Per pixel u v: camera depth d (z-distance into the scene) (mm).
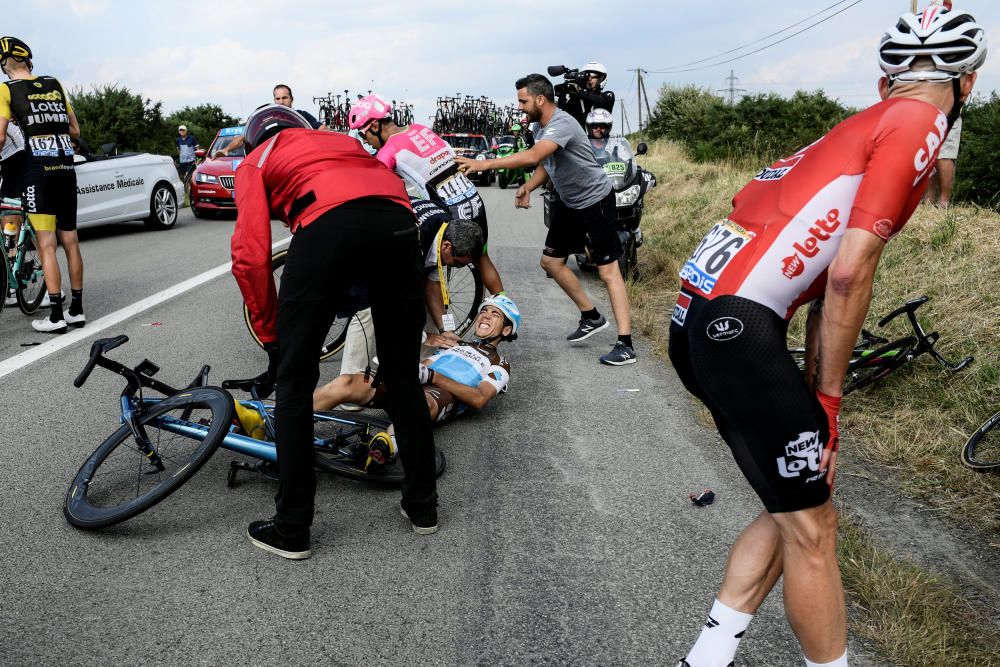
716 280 1916
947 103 1820
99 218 10984
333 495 3359
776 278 1857
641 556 2885
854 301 1753
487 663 2275
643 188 8016
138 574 2697
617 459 3764
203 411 3939
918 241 6180
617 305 5352
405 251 2867
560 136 5043
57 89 5730
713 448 3914
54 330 5859
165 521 3068
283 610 2512
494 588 2662
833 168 1830
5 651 2273
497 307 4363
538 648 2350
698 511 3246
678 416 4355
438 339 4320
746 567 1989
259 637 2371
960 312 4914
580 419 4293
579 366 5285
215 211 14094
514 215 15227
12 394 4477
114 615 2463
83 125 21266
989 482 3396
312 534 3012
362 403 3947
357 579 2703
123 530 2994
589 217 5273
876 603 2531
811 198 1839
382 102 4789
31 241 6391
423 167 4773
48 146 5594
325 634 2395
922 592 2596
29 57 5691
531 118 5324
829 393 1833
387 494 3377
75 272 5922
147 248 10180
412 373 2967
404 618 2484
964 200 9039
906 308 4379
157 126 23078
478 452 3830
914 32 1788
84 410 4230
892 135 1747
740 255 1895
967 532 3070
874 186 1731
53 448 3723
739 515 3211
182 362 5125
